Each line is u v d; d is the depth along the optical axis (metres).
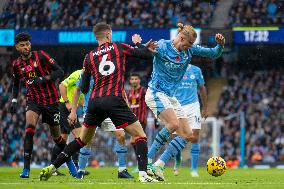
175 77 13.27
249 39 37.81
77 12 42.28
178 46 12.97
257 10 40.69
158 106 13.09
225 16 42.41
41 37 39.03
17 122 36.59
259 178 16.28
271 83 41.56
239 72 42.94
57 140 15.90
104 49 11.60
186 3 42.50
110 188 10.02
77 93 12.72
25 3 42.47
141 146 11.49
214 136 28.41
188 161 27.27
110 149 29.31
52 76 14.99
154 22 41.59
